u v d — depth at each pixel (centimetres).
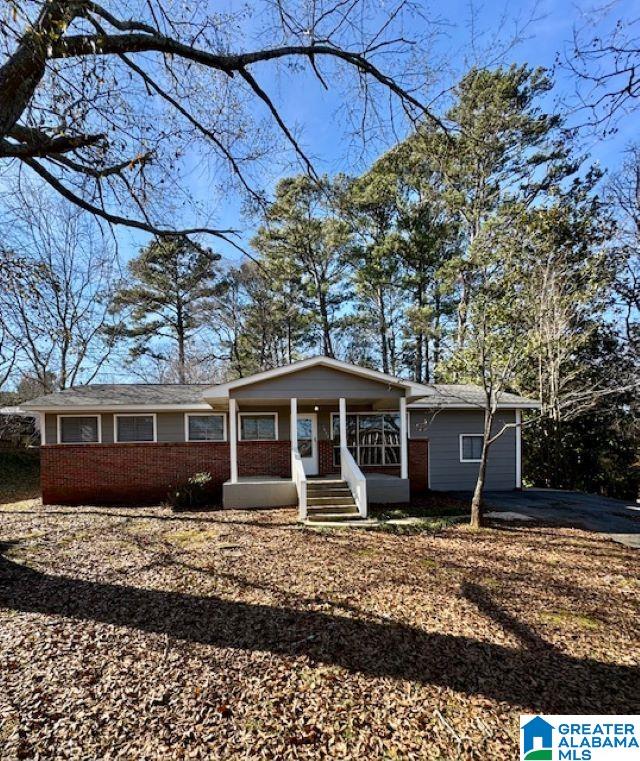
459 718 352
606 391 1345
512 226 1030
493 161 1652
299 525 1034
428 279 2250
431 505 1269
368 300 2706
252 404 1478
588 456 1800
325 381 1280
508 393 1730
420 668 421
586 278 1559
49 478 1398
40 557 769
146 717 349
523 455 1877
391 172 1341
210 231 765
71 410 1431
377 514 1146
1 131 511
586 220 1175
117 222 686
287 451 1513
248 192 768
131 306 2461
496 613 545
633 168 1625
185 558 761
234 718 349
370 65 620
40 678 401
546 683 402
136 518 1119
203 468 1445
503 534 949
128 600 579
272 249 2052
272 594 597
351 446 1578
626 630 507
